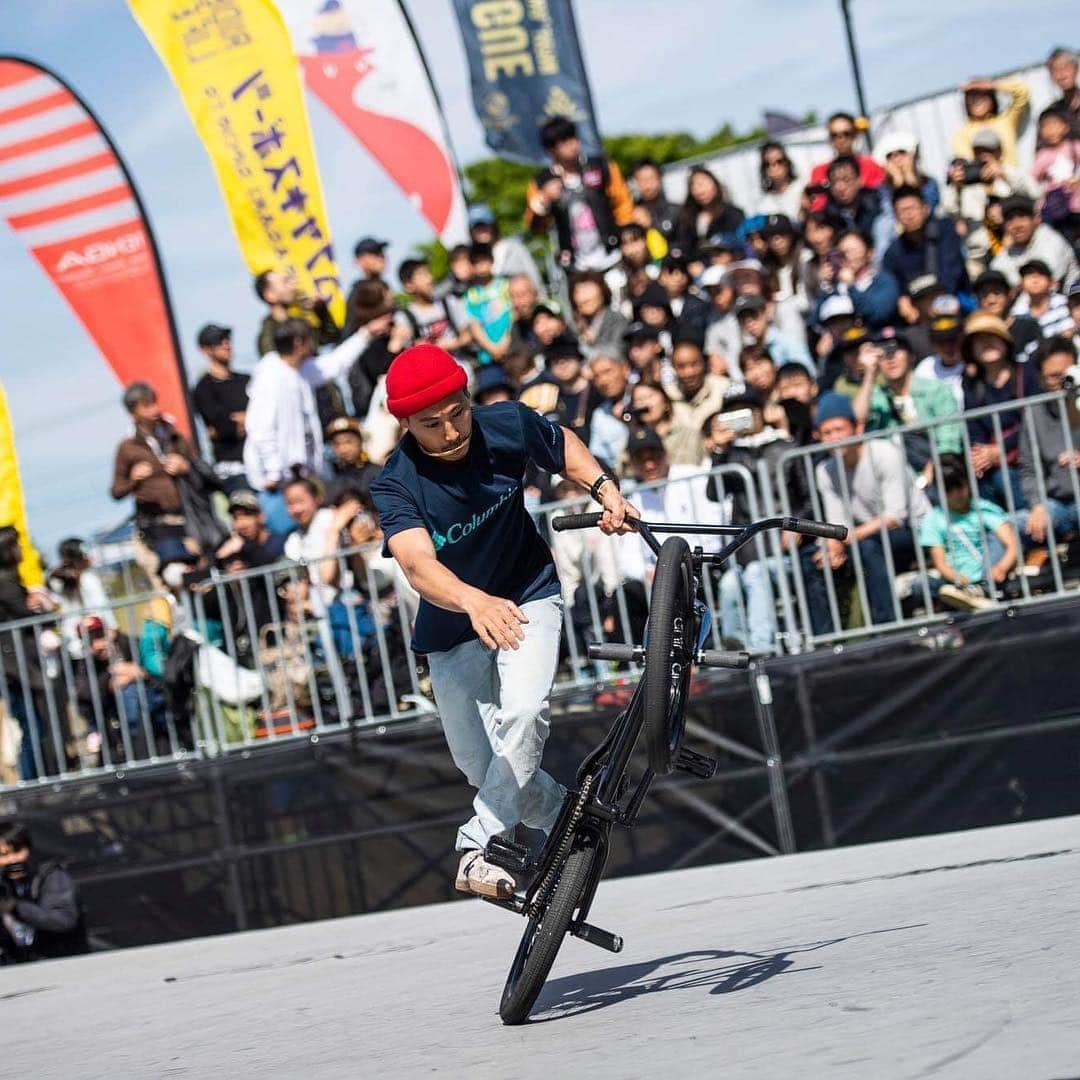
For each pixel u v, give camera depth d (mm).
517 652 7719
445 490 7566
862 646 14742
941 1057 4980
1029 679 14188
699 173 21609
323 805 16500
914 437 15094
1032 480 14406
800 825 14891
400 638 16438
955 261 18656
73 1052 9352
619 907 12547
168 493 19281
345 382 21172
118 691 17625
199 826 16969
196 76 21062
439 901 16047
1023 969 6477
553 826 7695
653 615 6863
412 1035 7629
